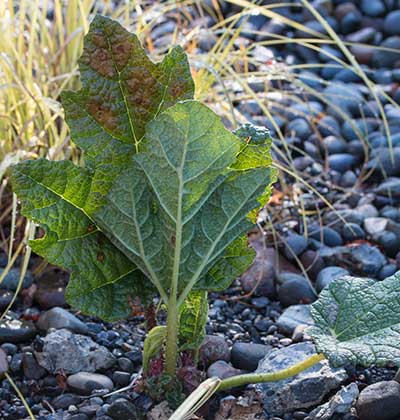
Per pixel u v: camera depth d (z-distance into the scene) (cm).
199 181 82
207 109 79
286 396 90
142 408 89
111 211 84
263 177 83
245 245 87
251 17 172
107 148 85
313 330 84
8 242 115
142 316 106
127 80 85
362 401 88
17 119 121
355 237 122
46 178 83
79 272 86
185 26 161
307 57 163
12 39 125
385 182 133
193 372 88
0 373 95
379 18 173
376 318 84
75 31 123
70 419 89
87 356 96
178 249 84
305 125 143
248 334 104
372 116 148
